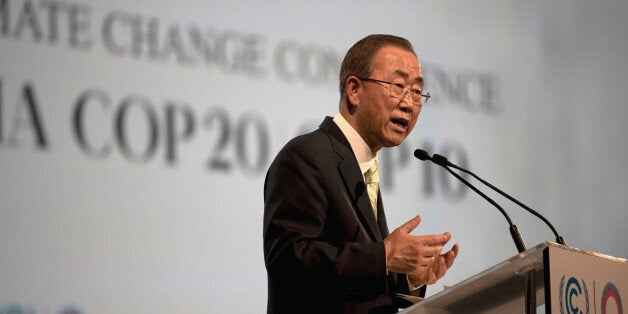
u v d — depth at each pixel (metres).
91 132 10.48
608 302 5.62
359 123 7.11
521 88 13.68
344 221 6.55
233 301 11.04
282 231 6.41
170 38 11.07
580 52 14.34
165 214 10.76
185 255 10.81
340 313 6.38
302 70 11.93
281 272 6.26
